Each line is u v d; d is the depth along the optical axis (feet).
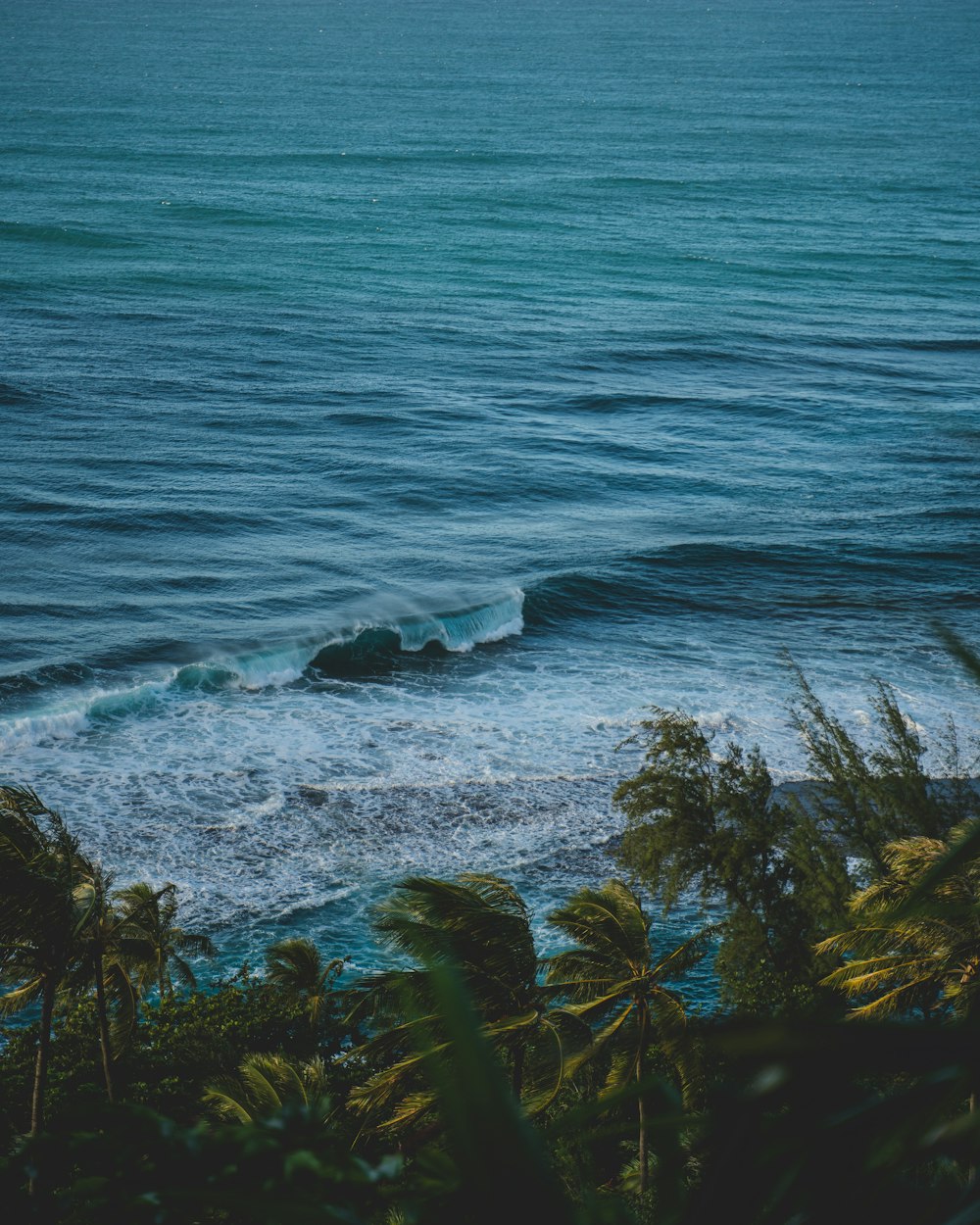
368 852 95.81
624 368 255.70
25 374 228.22
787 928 69.21
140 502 174.50
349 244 363.35
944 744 113.29
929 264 364.99
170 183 435.94
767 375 254.27
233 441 202.69
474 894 57.26
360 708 120.57
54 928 57.31
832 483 194.80
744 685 127.34
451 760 109.70
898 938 51.44
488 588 149.07
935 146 595.88
